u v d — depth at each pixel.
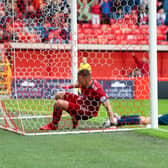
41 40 28.48
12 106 24.67
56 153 11.71
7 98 26.61
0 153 11.72
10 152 11.86
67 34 25.55
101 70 43.44
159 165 10.23
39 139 14.23
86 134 15.42
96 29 45.00
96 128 16.67
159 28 51.19
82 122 18.64
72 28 20.55
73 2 20.48
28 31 30.89
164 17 51.19
